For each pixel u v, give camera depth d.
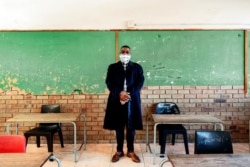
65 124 5.04
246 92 5.00
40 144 4.99
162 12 4.96
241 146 4.86
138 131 5.04
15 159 2.14
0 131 4.99
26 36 4.97
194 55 5.00
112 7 4.95
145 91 5.02
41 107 4.80
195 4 4.96
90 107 5.03
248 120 5.03
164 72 5.00
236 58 4.99
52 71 5.00
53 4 4.94
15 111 4.99
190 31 4.98
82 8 4.95
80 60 5.00
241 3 4.95
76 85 5.01
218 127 4.99
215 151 2.62
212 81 5.01
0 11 4.93
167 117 4.00
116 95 4.02
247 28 4.97
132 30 4.98
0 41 4.96
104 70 5.00
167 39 4.98
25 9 4.94
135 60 4.99
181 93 5.02
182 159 2.17
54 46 4.98
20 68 5.00
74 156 4.36
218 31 4.99
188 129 5.03
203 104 5.02
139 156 4.35
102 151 4.62
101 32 4.97
